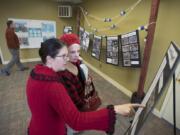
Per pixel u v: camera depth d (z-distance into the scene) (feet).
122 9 9.62
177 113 6.88
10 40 11.90
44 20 16.02
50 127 2.58
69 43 3.51
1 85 10.42
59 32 17.22
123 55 9.26
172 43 2.46
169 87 6.97
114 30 10.71
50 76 2.32
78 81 3.77
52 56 2.35
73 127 2.21
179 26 6.25
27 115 7.47
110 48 10.53
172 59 1.96
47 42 2.40
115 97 9.57
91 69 14.90
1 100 8.64
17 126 6.74
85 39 14.39
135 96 8.26
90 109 4.08
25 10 14.84
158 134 6.54
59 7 16.14
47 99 2.26
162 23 6.98
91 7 13.78
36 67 2.58
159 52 7.30
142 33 8.20
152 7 6.66
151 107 2.12
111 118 2.26
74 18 17.44
